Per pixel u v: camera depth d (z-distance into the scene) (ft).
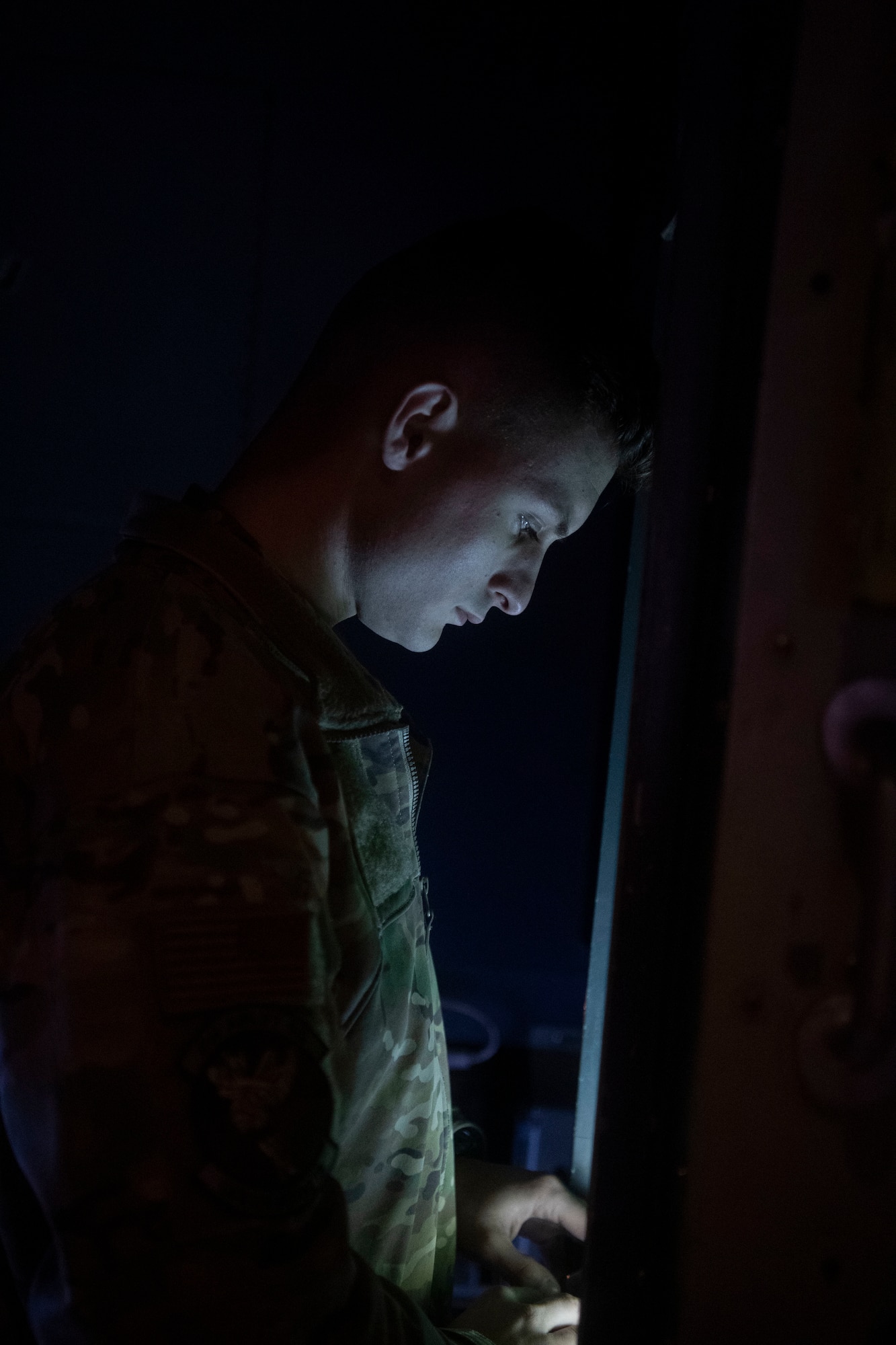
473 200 4.41
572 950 4.73
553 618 4.66
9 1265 2.31
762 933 1.90
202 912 1.86
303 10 4.31
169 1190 1.74
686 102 2.07
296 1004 1.88
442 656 4.65
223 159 4.33
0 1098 1.96
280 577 2.52
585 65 4.38
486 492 2.70
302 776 2.15
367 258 4.40
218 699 2.09
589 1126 3.53
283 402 2.87
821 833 1.89
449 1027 4.65
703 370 2.03
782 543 1.87
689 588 2.04
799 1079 1.91
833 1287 1.94
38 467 4.38
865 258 1.83
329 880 2.25
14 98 4.22
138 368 4.37
